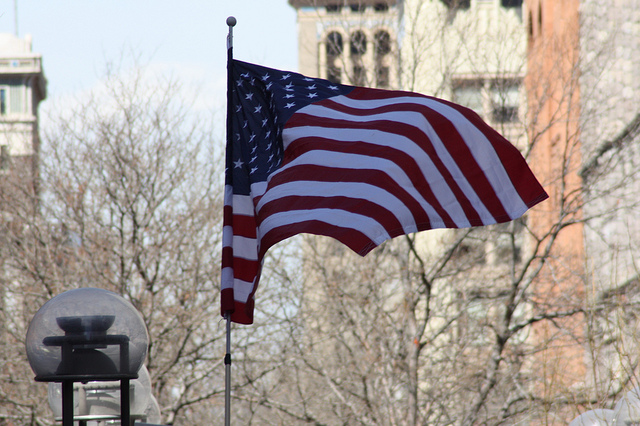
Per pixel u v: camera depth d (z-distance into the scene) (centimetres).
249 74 2584
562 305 5691
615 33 7031
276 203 2342
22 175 6825
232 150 2489
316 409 6012
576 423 2998
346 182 2361
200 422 6378
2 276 6469
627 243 6488
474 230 6625
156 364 6038
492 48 7450
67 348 1930
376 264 6469
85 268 6325
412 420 5591
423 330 5847
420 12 7169
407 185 2364
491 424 5512
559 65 6931
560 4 9088
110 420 2538
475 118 2472
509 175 2408
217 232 6606
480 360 6128
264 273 6284
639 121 6397
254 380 5816
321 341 6128
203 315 6047
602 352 4384
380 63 6825
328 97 2559
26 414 5934
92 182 6538
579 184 6806
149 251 6309
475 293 6462
